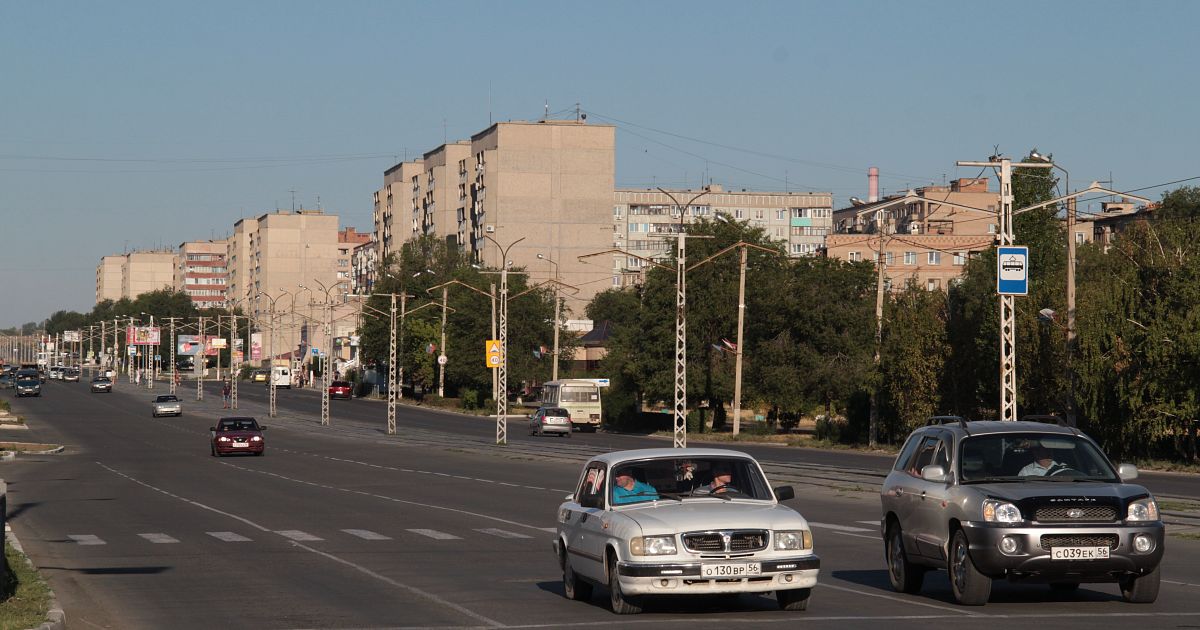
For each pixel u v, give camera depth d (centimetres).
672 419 8006
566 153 14575
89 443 6675
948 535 1401
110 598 1558
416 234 17625
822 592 1544
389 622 1333
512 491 3519
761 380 7588
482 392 11462
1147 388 4441
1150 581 1364
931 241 12800
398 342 12812
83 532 2461
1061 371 4928
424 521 2652
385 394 14625
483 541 2247
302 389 16288
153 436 7388
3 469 4712
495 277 11462
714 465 1417
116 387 16062
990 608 1380
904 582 1525
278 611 1430
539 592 1574
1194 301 4412
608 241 14675
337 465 4878
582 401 8325
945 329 5634
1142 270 4650
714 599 1472
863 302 7700
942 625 1253
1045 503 1324
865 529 2405
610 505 1377
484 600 1500
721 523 1293
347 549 2122
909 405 5775
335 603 1488
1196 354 4331
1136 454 4619
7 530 2422
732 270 7781
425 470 4516
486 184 14700
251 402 12488
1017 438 1441
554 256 14575
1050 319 4656
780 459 5034
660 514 1320
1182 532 2228
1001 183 3438
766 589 1288
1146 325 4559
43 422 8712
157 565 1911
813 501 3067
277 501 3234
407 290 14188
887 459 5028
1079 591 1535
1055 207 7350
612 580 1342
